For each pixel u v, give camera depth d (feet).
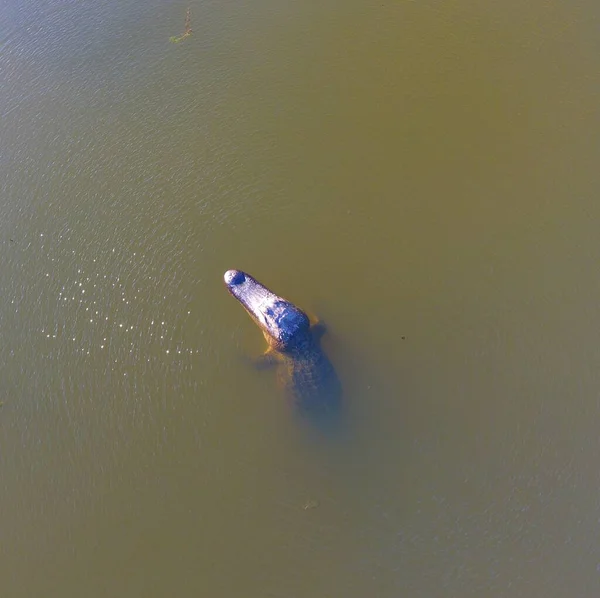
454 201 52.60
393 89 59.88
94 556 43.50
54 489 45.57
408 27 64.39
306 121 59.06
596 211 50.57
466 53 61.31
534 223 50.75
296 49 64.18
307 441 45.37
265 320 47.73
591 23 61.41
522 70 59.26
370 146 56.49
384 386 46.44
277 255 52.19
